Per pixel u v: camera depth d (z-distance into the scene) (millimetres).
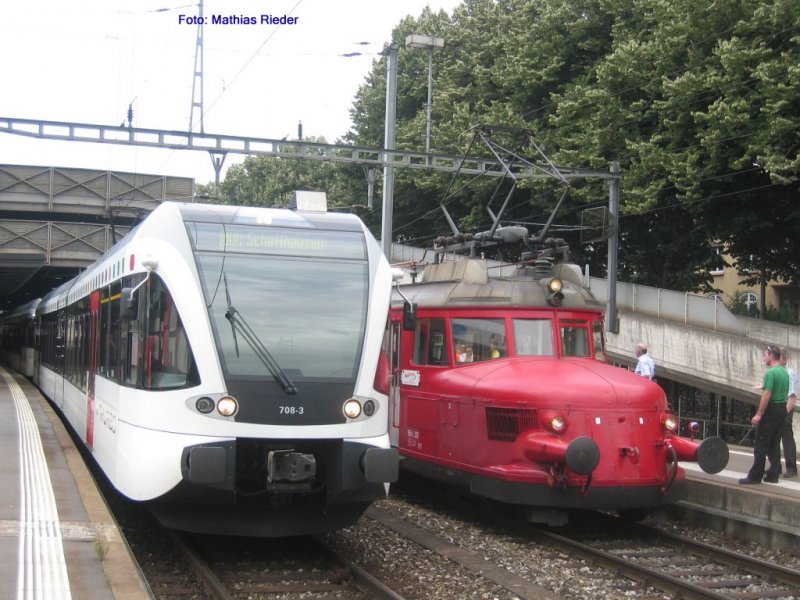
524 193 29406
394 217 36438
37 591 5840
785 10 20125
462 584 8227
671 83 21922
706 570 9125
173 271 8531
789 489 10961
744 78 21203
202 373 8133
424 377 12422
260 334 8375
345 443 8375
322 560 8789
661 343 22797
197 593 7652
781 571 8680
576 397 10109
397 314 13484
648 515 10859
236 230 8883
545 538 10250
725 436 23375
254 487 8438
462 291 12023
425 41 24547
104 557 6688
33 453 11742
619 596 8117
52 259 33562
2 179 33125
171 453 8031
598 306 11828
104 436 10367
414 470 12703
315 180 43469
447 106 31094
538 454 10023
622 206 24188
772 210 25047
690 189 22250
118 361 9797
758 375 20234
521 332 11438
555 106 27594
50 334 21516
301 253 8945
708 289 29094
